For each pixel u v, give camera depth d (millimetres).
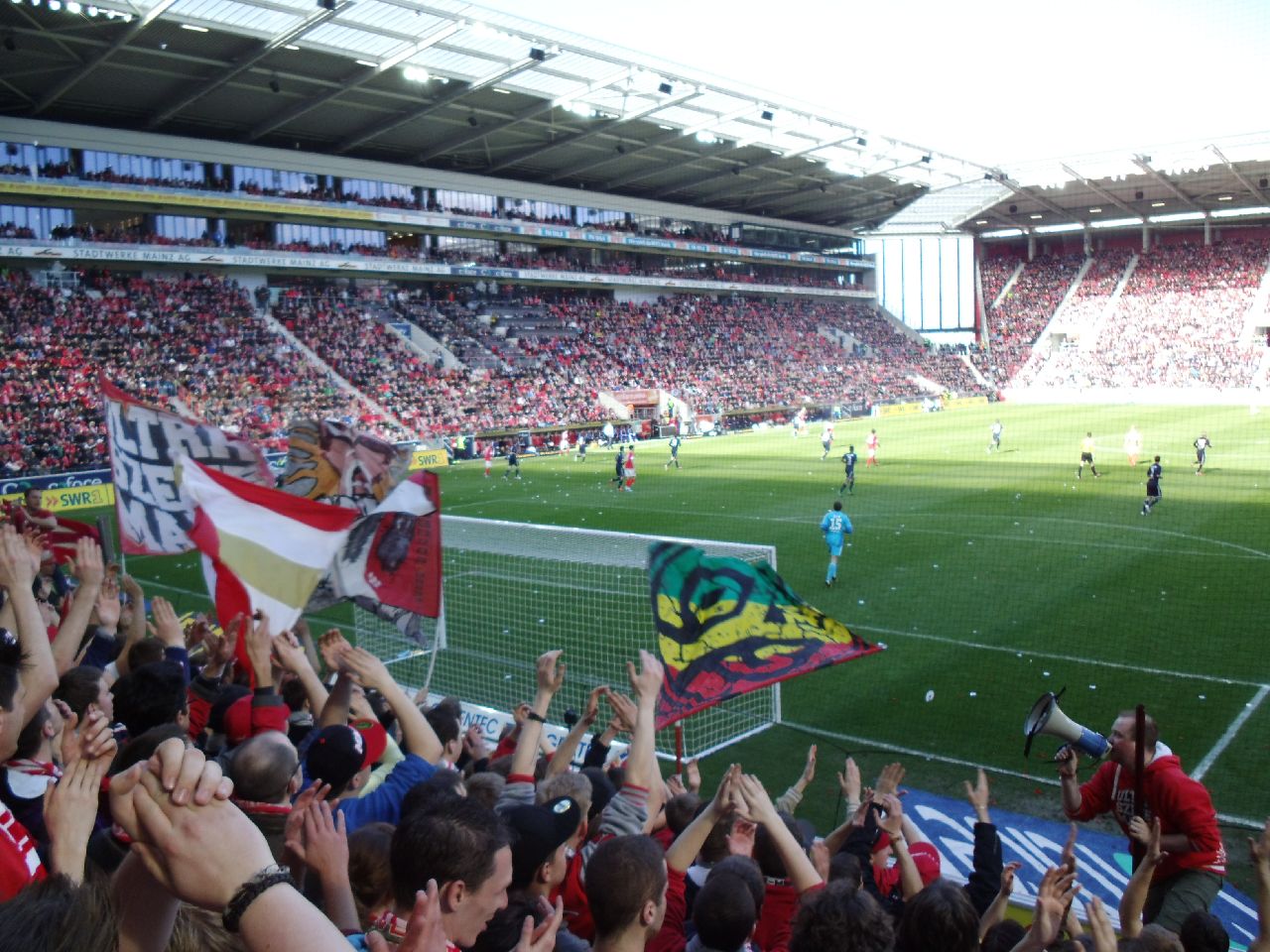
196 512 6145
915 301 85500
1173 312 71188
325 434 7066
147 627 8344
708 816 3797
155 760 1746
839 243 78188
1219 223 74938
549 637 14719
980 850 4902
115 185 40875
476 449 47562
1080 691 12062
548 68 38500
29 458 32781
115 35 31359
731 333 69438
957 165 59188
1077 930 4488
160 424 7641
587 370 57750
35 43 31516
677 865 3766
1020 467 35250
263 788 3465
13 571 3959
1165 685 12117
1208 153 54906
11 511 8414
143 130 41812
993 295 81812
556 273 60406
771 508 27906
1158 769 5168
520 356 55781
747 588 5809
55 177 39688
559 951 3188
